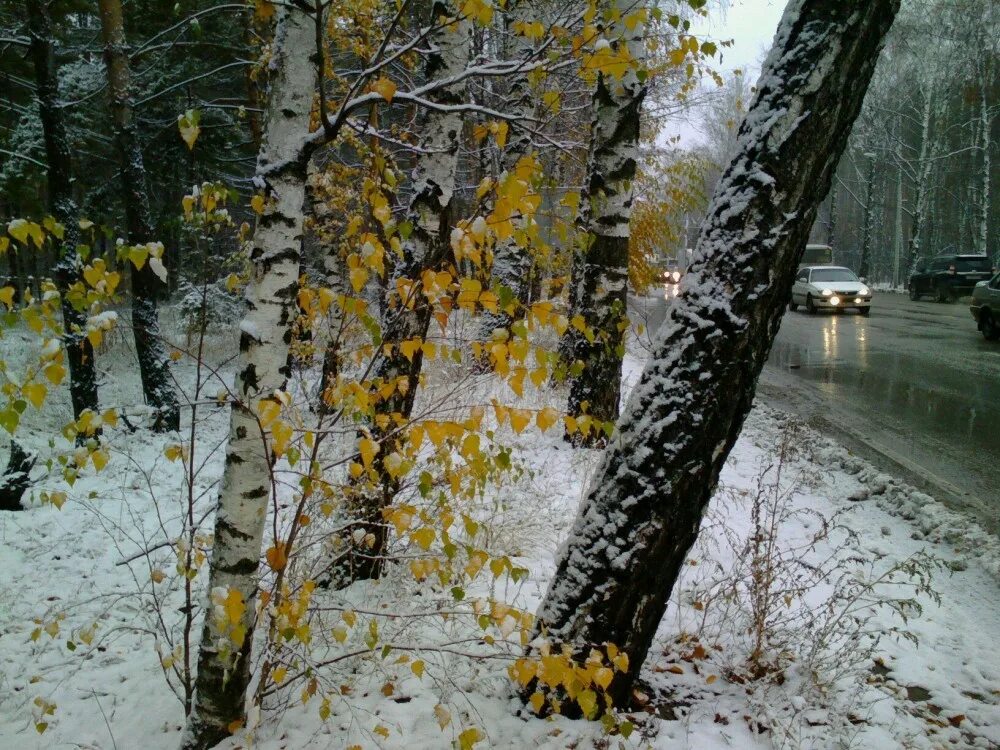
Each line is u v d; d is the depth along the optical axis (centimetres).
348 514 391
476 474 259
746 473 704
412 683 357
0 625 461
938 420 877
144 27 1312
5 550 574
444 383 728
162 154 1502
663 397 305
